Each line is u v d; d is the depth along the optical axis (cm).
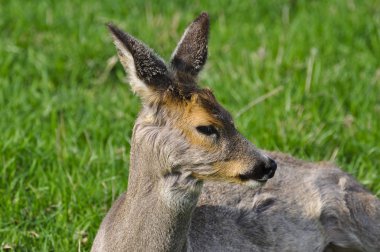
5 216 1622
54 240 1566
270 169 1277
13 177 1728
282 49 2158
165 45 2238
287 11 2408
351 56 2206
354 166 1797
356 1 2469
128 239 1318
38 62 2188
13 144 1802
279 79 2055
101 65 2197
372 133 1881
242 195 1501
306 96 1988
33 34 2319
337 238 1579
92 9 2441
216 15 2438
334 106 1980
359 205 1588
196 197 1303
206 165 1274
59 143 1808
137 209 1306
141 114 1302
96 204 1662
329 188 1578
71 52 2212
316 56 2158
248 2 2486
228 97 2012
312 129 1884
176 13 2397
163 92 1278
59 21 2358
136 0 2494
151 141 1280
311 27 2305
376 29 2309
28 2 2478
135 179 1310
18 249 1560
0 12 2411
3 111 1948
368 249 1600
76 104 2003
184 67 1334
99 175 1728
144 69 1268
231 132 1277
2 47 2236
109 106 2003
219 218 1459
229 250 1448
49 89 2098
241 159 1269
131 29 2323
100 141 1853
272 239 1499
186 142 1270
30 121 1920
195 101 1270
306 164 1614
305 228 1537
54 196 1677
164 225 1296
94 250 1409
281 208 1520
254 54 2162
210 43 2258
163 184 1288
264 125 1870
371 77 2103
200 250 1416
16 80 2109
